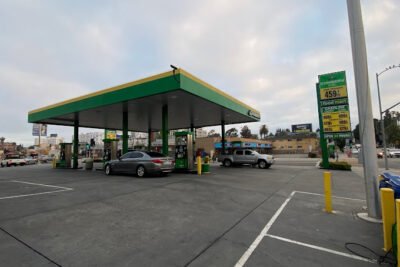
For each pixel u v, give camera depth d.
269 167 20.55
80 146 65.50
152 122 23.67
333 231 4.61
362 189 9.58
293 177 13.31
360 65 5.85
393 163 25.92
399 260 3.03
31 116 20.20
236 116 20.17
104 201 6.77
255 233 4.46
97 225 4.75
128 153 13.45
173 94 12.21
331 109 18.31
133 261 3.29
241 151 21.31
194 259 3.38
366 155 5.62
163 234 4.32
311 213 5.89
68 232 4.35
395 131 58.84
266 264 3.27
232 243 3.98
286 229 4.70
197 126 27.56
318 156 46.72
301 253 3.63
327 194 6.08
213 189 8.89
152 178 12.03
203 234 4.36
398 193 4.95
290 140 74.12
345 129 17.80
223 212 5.85
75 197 7.28
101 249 3.65
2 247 3.69
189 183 10.27
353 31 6.00
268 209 6.23
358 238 4.25
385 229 3.75
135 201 6.80
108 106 15.27
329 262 3.36
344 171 17.45
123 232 4.39
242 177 12.92
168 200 6.97
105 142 17.95
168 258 3.40
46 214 5.46
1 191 8.36
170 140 48.84
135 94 12.63
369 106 5.71
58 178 12.30
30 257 3.36
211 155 39.44
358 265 3.29
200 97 12.91
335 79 18.27
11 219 5.08
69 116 18.75
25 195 7.59
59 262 3.23
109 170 13.99
